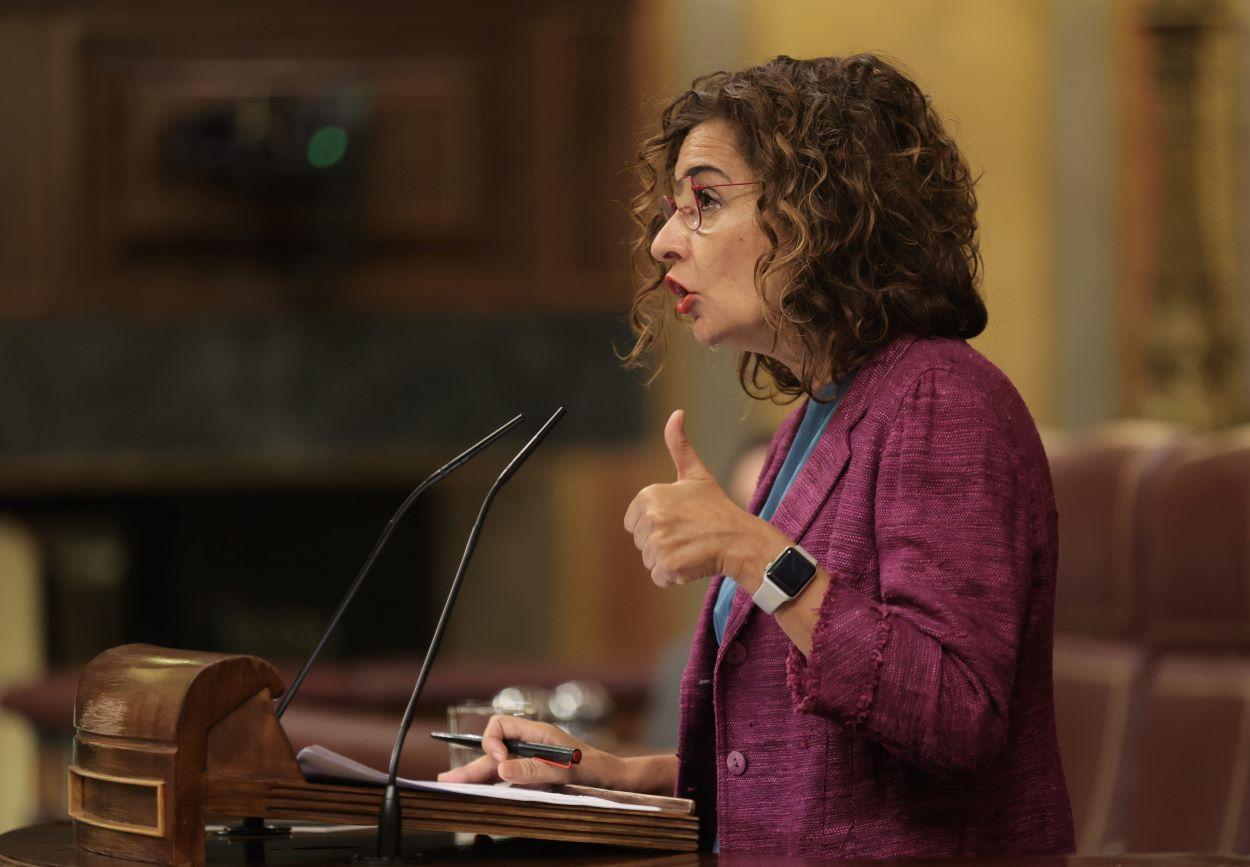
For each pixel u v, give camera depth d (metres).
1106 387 23.03
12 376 22.61
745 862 5.57
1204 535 10.51
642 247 7.61
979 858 5.64
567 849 6.06
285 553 26.17
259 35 22.59
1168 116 23.06
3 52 22.50
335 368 22.92
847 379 6.82
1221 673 10.22
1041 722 6.41
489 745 7.05
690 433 22.36
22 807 21.66
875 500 6.24
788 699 6.38
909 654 5.66
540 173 23.05
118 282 22.73
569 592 23.58
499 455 23.11
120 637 25.81
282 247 22.81
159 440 22.75
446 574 25.86
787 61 6.95
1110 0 23.03
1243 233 22.95
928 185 6.71
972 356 6.45
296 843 6.18
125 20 22.38
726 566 5.87
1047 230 23.12
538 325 23.05
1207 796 9.91
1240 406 22.86
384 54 22.83
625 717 16.09
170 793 5.37
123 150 22.53
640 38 22.92
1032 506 6.19
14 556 25.39
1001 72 23.12
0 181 22.58
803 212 6.49
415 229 22.94
